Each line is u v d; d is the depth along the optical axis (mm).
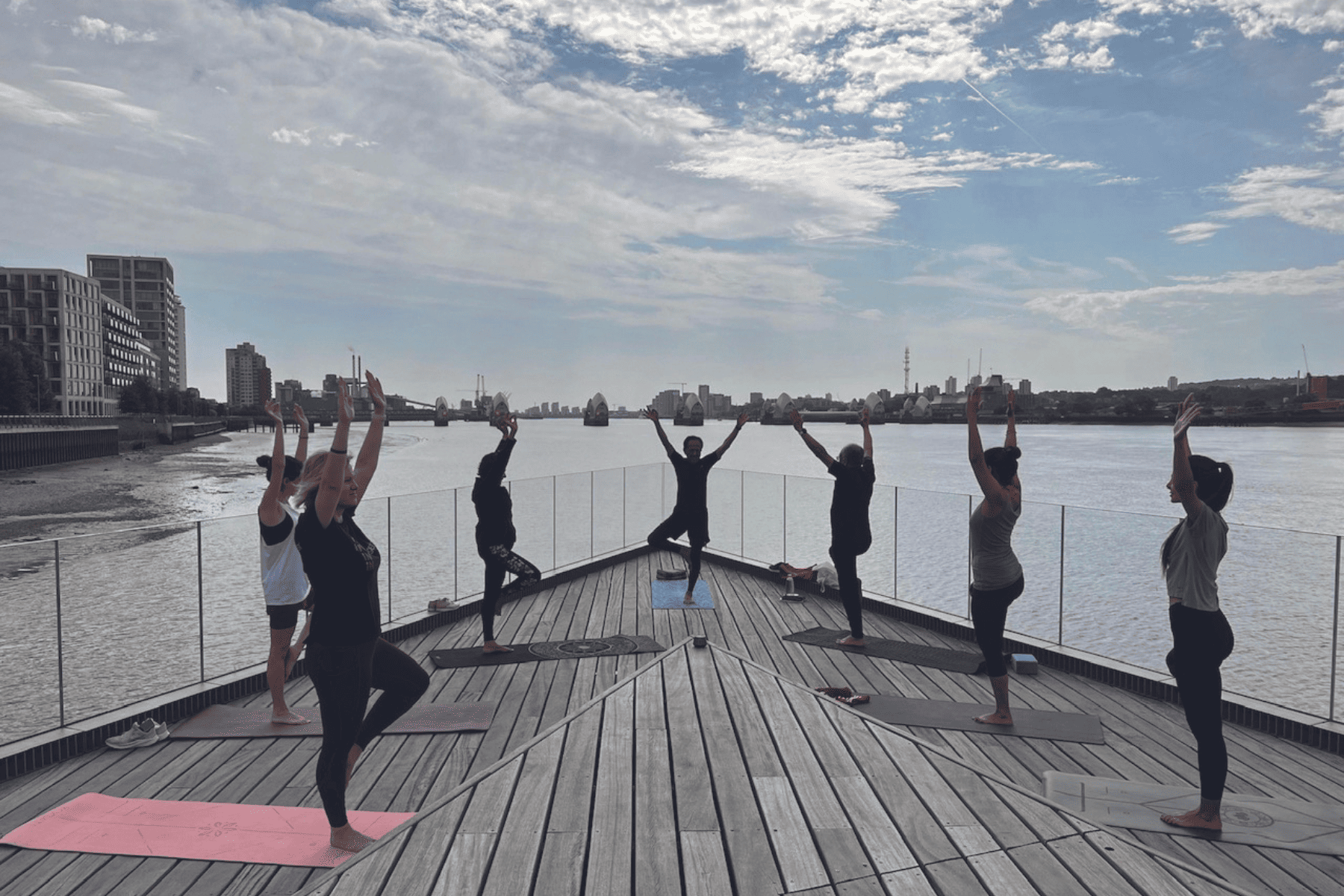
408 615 7262
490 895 2031
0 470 54781
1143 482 43062
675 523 7996
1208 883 2062
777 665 6023
